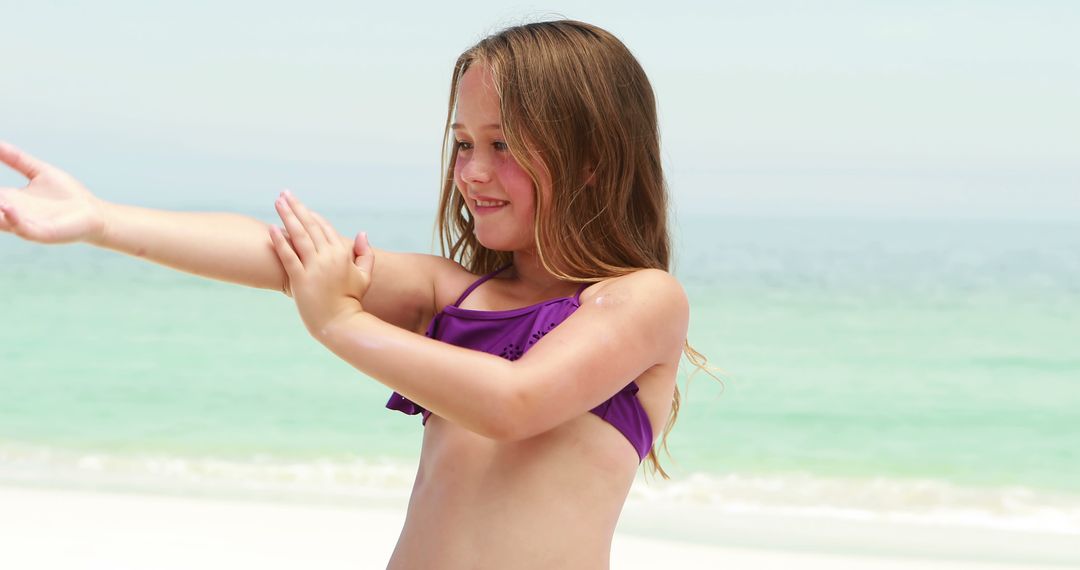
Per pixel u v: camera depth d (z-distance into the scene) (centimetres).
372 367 150
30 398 984
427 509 175
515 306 182
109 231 159
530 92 171
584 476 169
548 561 165
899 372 1114
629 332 161
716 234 2194
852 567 527
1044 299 1491
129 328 1275
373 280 177
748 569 518
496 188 174
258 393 999
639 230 189
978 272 1728
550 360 151
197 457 781
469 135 175
